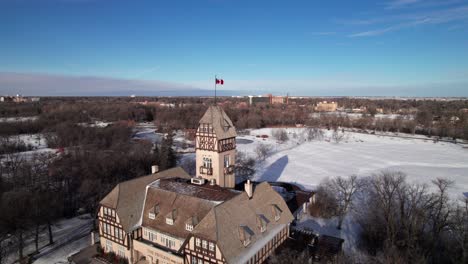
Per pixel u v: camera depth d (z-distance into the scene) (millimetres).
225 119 53875
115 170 76625
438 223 44031
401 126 186500
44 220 46562
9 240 47344
